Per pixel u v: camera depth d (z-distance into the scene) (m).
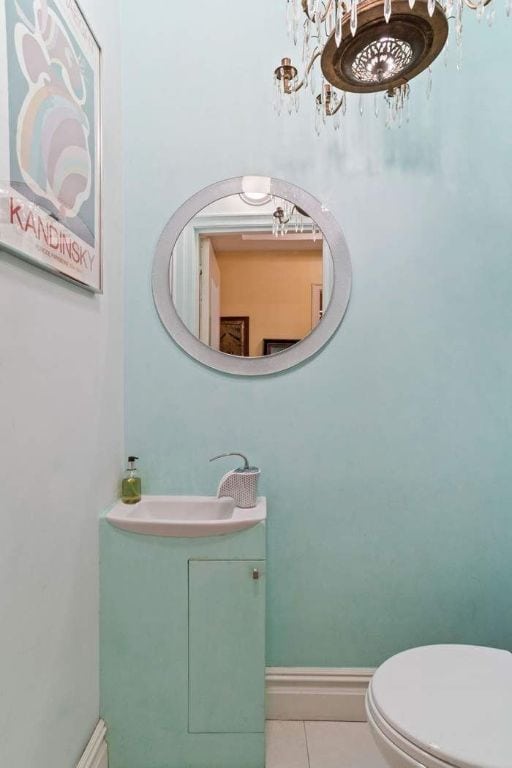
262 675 1.13
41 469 0.84
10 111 0.71
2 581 0.71
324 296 1.34
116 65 1.30
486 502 1.33
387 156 1.34
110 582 1.13
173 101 1.35
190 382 1.36
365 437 1.34
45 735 0.84
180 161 1.35
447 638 1.33
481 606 1.33
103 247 1.17
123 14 1.35
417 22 0.88
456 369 1.34
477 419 1.34
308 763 1.16
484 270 1.34
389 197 1.34
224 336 1.35
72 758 0.96
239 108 1.34
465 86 1.33
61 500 0.93
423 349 1.34
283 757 1.18
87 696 1.04
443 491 1.34
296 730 1.28
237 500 1.21
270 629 1.35
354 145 1.34
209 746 1.13
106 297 1.21
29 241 0.78
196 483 1.35
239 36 1.34
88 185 1.05
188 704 1.13
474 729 0.77
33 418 0.81
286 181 1.34
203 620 1.13
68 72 0.94
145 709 1.13
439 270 1.34
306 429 1.35
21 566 0.77
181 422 1.35
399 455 1.34
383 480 1.34
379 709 0.83
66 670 0.94
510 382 1.33
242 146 1.34
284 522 1.35
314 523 1.35
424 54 0.96
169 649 1.13
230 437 1.35
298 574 1.35
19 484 0.76
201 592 1.13
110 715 1.13
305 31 1.03
